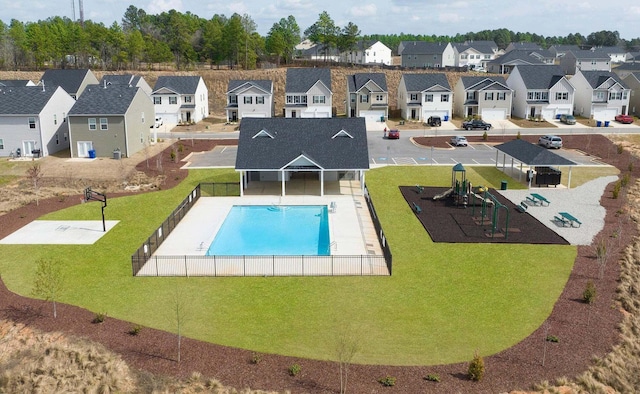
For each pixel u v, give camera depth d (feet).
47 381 65.36
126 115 188.75
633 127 257.34
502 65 393.70
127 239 112.47
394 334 74.43
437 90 276.41
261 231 119.44
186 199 131.95
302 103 277.64
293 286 89.51
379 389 62.23
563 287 88.74
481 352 69.92
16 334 74.79
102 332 74.84
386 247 100.07
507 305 82.69
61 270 95.96
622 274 92.89
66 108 209.46
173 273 94.73
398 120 281.54
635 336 74.43
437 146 216.74
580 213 129.90
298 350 70.54
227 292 87.25
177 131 257.14
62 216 127.85
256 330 75.61
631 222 122.52
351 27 407.85
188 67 399.44
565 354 69.21
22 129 190.39
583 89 282.97
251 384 63.36
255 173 159.74
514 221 123.24
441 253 104.12
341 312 80.74
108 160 187.21
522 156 156.46
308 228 121.60
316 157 143.54
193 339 73.20
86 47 383.86
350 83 289.53
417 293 86.99
